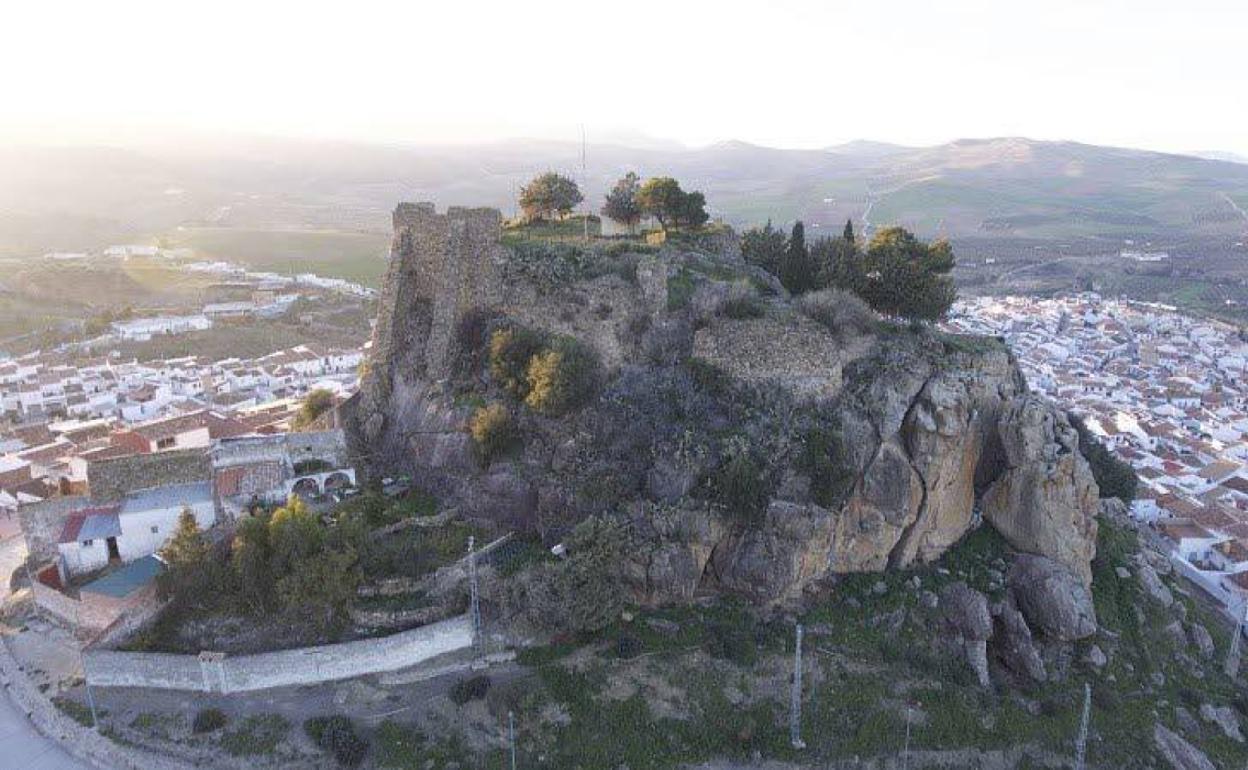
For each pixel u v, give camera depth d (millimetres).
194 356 167000
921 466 70875
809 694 61156
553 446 70375
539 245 81375
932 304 84625
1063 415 79312
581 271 77375
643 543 64500
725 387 72000
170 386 136625
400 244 81188
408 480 74875
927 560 72375
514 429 71188
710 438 68562
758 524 65750
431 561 64688
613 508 66500
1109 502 93312
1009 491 73875
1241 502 117500
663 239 89500
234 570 62469
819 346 71625
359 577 62062
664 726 58062
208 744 55125
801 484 67375
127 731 56281
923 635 66875
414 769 54156
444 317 76875
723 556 66312
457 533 67875
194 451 74812
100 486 70812
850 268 84938
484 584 63031
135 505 69812
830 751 58531
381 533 67250
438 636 60688
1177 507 111562
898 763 59250
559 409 70438
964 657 66312
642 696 59219
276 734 55500
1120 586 76062
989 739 61844
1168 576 82938
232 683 58531
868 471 69750
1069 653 68938
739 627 64062
